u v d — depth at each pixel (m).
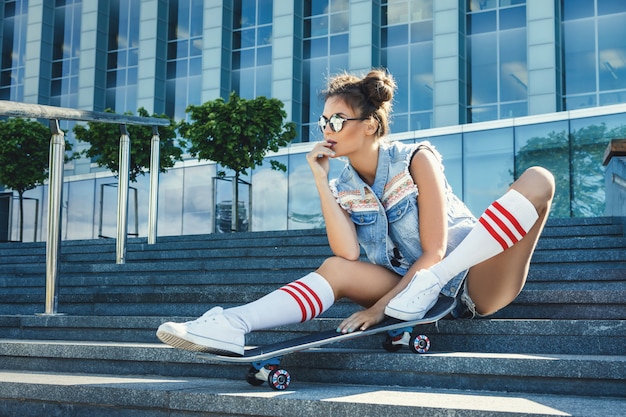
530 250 2.49
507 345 2.70
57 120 4.84
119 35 25.06
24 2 26.78
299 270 6.18
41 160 18.22
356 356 2.54
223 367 2.75
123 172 6.81
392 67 20.67
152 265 6.75
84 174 22.41
